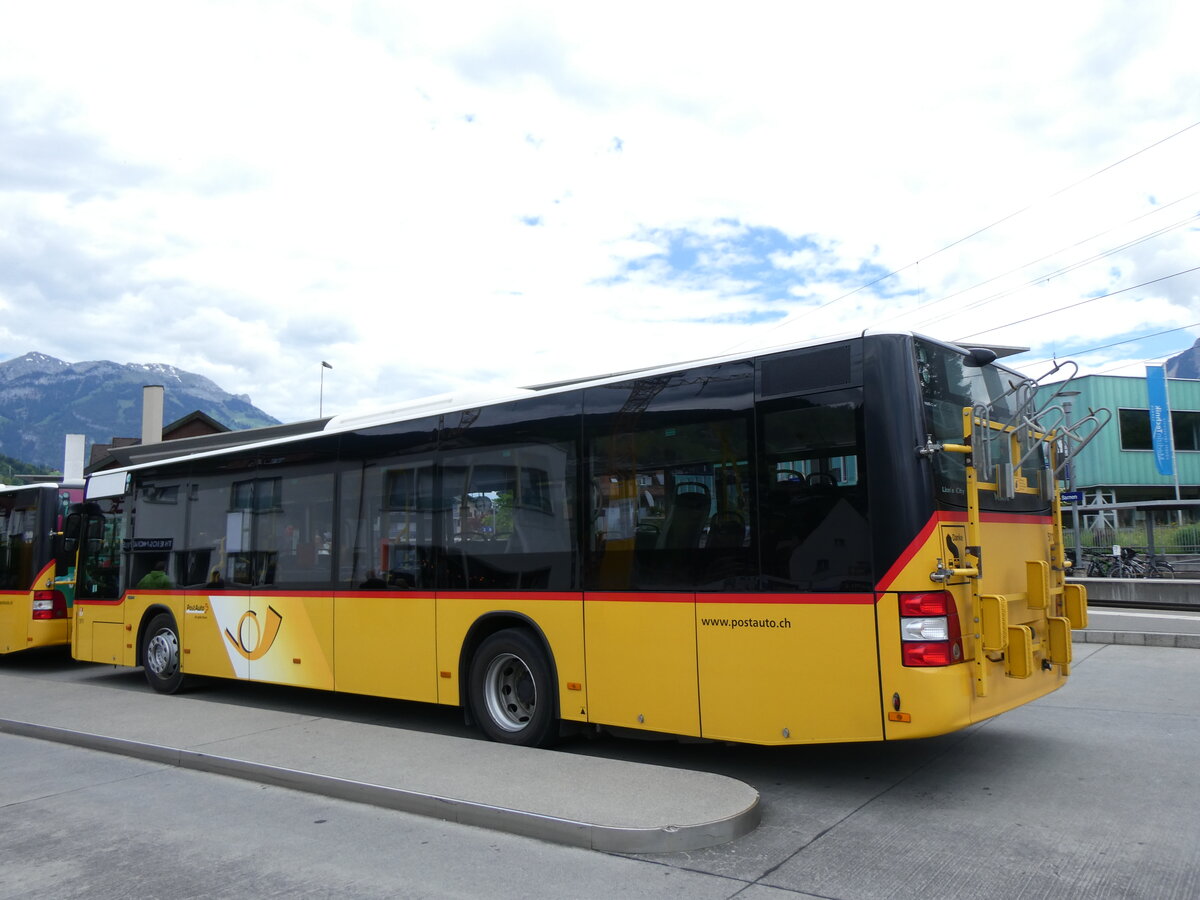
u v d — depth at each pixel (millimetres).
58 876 4848
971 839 5008
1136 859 4633
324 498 9234
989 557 6000
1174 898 4137
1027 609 6438
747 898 4266
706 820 5031
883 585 5473
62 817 5930
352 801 6055
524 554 7367
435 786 5891
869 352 5703
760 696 5918
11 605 13336
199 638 10461
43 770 7227
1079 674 10477
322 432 9414
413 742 7285
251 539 9969
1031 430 6273
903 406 5570
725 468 6238
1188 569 22297
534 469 7406
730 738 6039
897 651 5398
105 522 12141
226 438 24297
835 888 4359
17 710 9289
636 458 6742
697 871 4629
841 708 5590
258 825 5637
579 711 6895
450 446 8109
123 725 8367
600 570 6840
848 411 5730
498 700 7527
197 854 5141
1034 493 6844
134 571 11508
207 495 10625
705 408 6395
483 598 7617
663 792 5609
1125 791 5828
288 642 9383
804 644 5754
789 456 5941
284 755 6941
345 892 4516
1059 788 5930
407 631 8219
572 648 6973
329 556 9062
